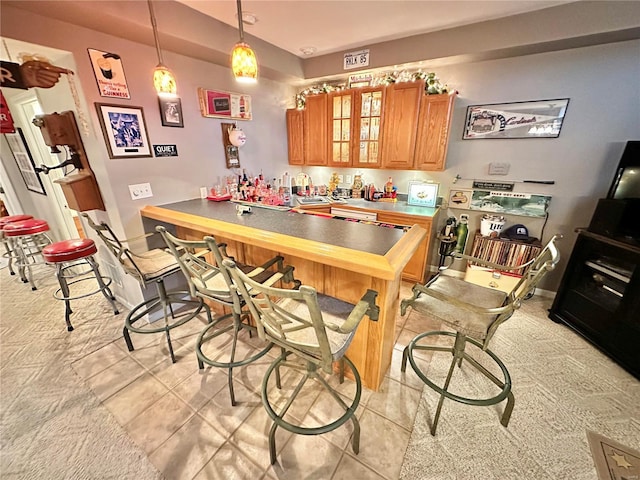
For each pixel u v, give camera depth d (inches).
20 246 119.1
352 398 64.1
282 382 68.5
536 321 92.4
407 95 106.7
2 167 135.6
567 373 70.7
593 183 93.4
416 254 110.7
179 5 74.2
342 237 61.1
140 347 80.4
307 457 51.8
